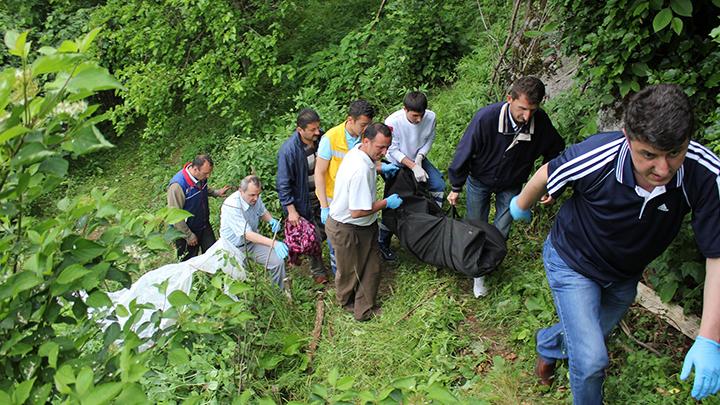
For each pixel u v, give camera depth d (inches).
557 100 178.7
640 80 142.6
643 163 78.7
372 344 154.5
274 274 180.2
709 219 84.7
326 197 183.3
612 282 102.8
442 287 168.2
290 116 293.4
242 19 321.1
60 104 52.5
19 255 57.6
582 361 98.1
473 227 158.2
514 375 133.2
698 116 129.6
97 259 64.7
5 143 50.4
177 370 140.2
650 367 121.4
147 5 322.0
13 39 47.8
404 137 179.8
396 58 307.7
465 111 230.7
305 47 371.2
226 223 173.0
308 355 155.8
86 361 60.6
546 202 110.7
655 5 124.7
